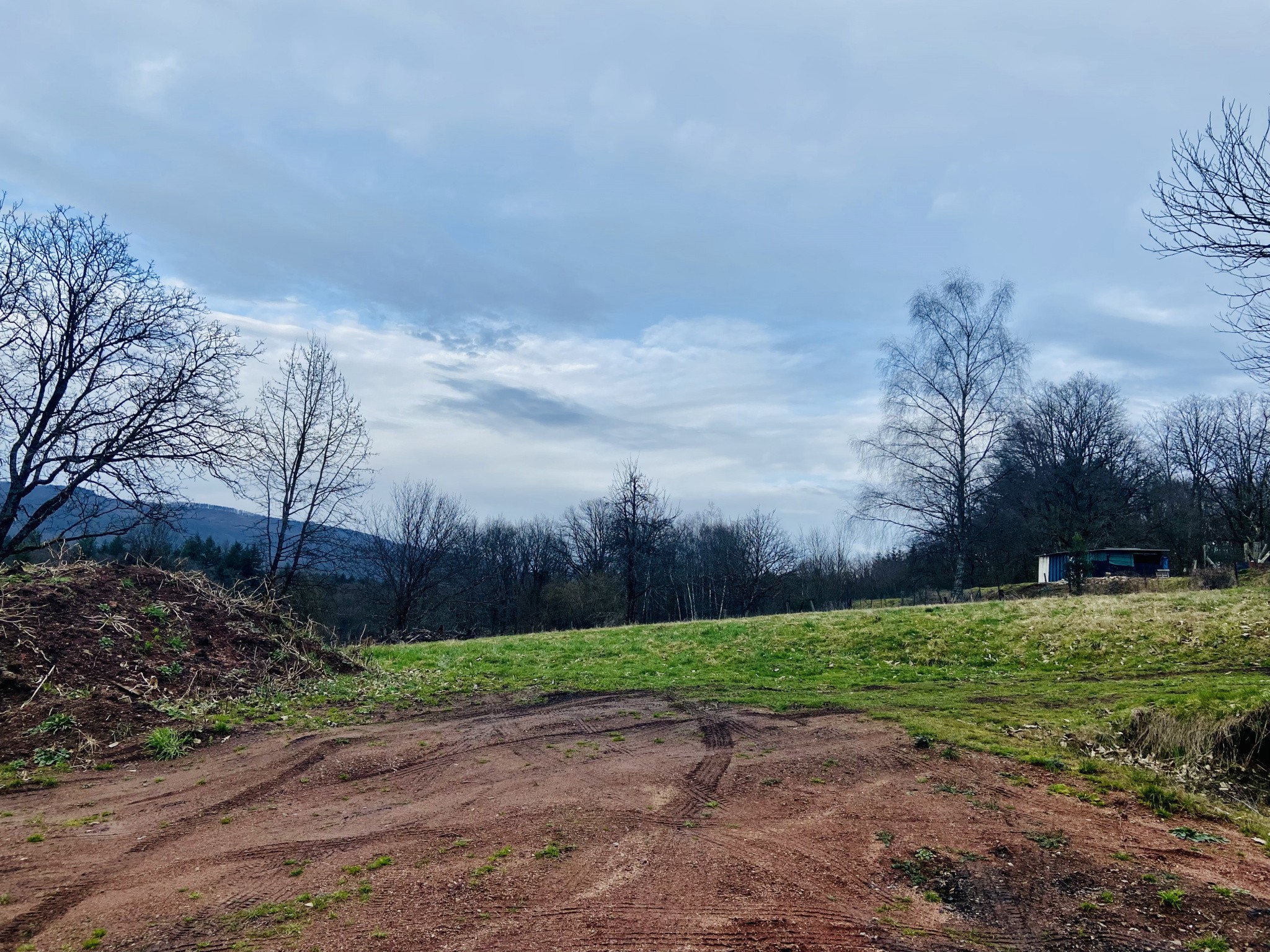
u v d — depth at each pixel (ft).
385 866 18.97
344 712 38.04
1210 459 170.40
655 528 146.00
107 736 30.40
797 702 39.29
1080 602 64.90
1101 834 21.17
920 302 109.09
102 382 62.95
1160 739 29.73
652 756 29.76
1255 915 16.57
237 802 24.32
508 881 18.01
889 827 21.62
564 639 70.03
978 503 109.91
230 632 44.19
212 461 65.77
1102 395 165.27
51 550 47.21
